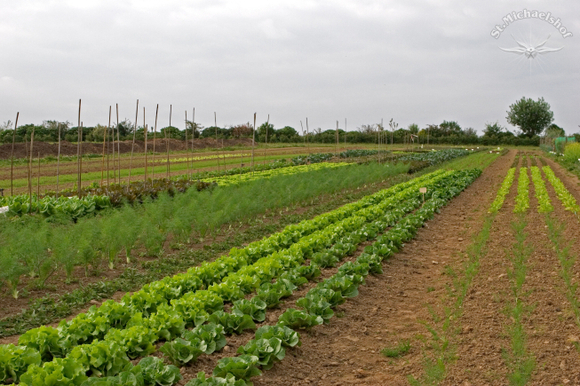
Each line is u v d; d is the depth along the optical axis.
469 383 5.61
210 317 7.15
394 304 8.74
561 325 7.13
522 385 5.03
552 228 12.26
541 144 81.19
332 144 78.19
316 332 7.38
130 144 55.41
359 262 10.49
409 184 26.91
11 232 10.84
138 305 7.65
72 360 5.29
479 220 16.78
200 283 8.93
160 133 67.06
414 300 8.92
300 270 9.78
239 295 8.35
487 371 5.86
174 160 44.81
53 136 56.12
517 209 17.34
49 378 5.01
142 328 6.49
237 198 16.70
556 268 9.93
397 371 6.13
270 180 23.14
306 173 26.81
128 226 11.62
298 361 6.40
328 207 20.56
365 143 82.94
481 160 46.91
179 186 20.80
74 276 10.44
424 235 14.57
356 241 12.75
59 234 10.52
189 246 13.31
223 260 9.94
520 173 33.00
